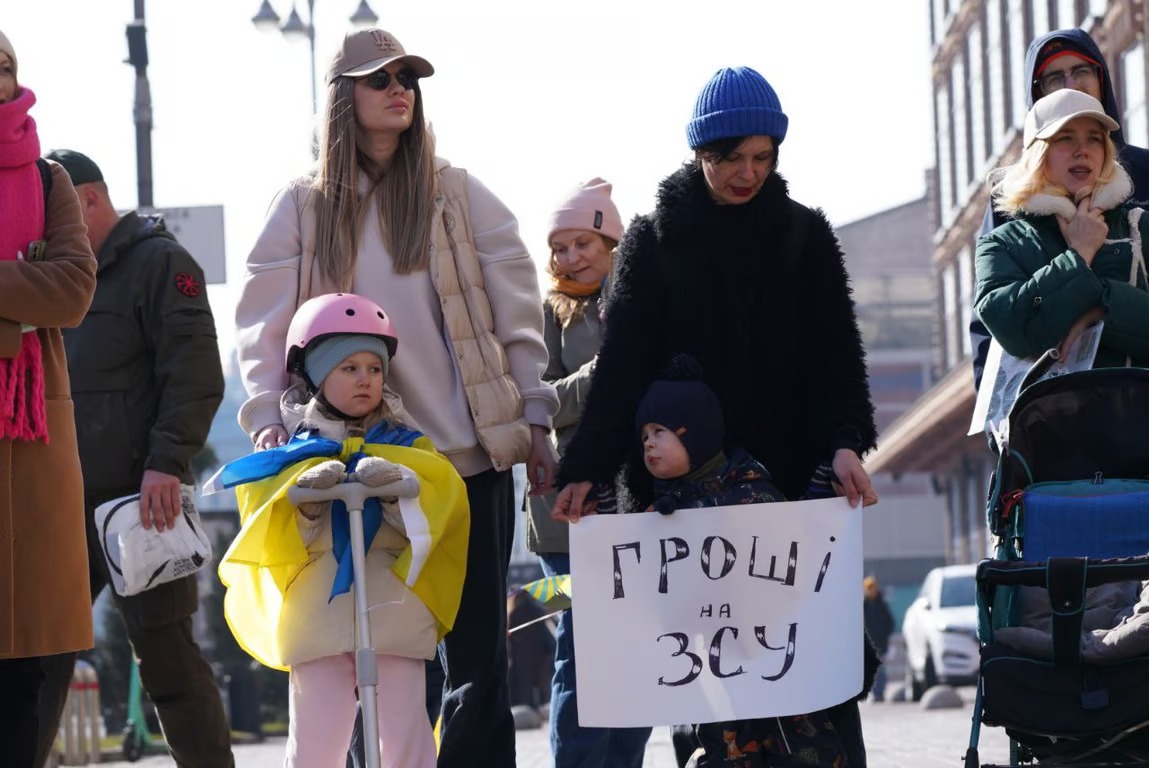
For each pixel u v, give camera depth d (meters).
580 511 10.11
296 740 10.16
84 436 12.60
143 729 33.75
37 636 10.23
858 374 10.20
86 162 12.93
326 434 10.30
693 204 10.15
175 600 12.58
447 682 11.06
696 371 10.05
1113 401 10.09
